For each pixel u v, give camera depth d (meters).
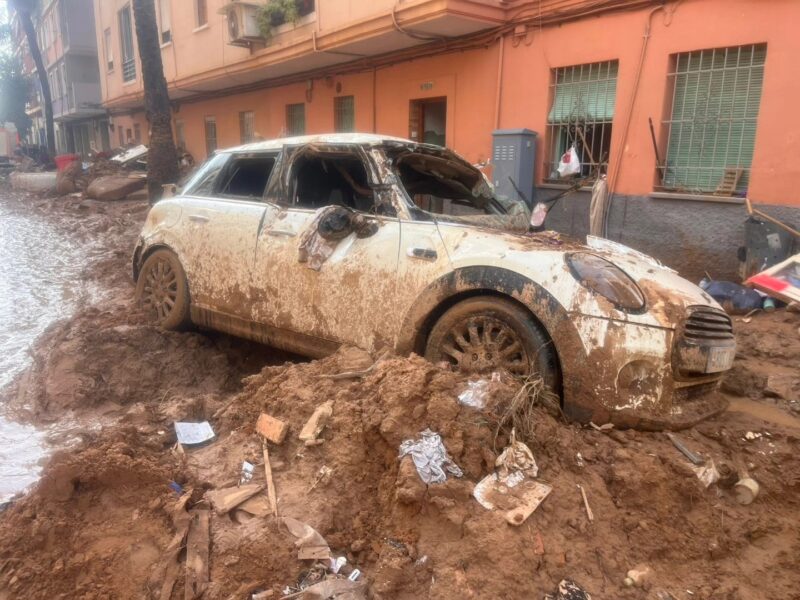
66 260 10.33
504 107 10.30
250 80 16.48
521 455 3.16
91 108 33.97
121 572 2.79
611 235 9.08
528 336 3.70
